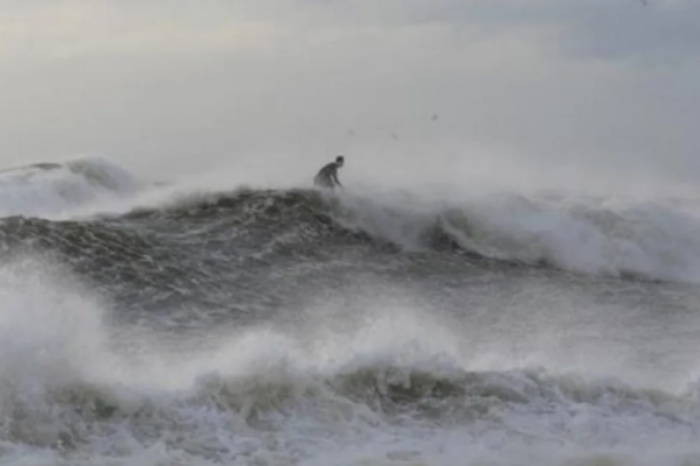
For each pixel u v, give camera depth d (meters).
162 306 64.94
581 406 43.62
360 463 36.94
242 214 87.25
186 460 36.94
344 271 79.50
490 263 86.75
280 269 77.69
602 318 69.00
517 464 37.31
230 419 40.38
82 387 40.12
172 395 41.03
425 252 87.38
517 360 48.22
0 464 35.69
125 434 38.62
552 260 89.88
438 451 38.47
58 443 37.84
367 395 43.00
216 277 72.94
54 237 72.75
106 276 68.81
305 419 41.00
